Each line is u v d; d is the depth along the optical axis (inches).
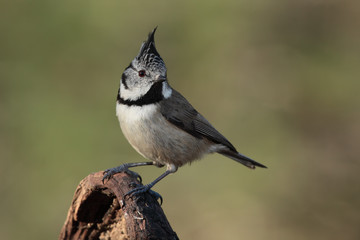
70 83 509.7
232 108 537.3
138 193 218.8
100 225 233.9
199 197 497.7
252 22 553.6
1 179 470.0
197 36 544.1
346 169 521.7
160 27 538.9
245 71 547.5
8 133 484.7
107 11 522.6
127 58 521.7
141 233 204.4
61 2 516.7
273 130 527.8
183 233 488.4
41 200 465.7
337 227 495.5
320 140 535.5
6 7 511.5
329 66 553.0
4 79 500.7
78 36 517.7
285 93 545.0
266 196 497.4
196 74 543.2
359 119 534.9
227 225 487.8
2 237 452.8
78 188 232.5
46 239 454.3
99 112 500.1
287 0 560.4
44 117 490.6
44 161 476.7
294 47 560.7
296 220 495.5
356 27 567.8
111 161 480.7
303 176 513.3
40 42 512.4
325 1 573.0
